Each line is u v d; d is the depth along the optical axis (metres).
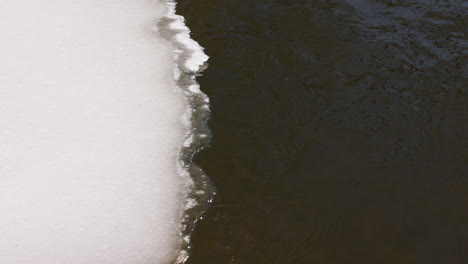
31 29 3.78
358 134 3.01
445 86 3.37
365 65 3.55
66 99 3.20
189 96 3.27
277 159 2.86
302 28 3.91
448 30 3.94
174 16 4.00
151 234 2.45
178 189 2.68
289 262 2.34
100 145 2.90
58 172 2.73
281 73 3.47
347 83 3.39
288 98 3.27
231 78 3.41
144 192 2.65
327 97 3.28
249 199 2.63
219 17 4.01
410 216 2.54
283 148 2.92
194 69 3.48
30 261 2.30
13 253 2.33
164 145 2.92
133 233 2.45
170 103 3.21
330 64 3.56
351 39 3.81
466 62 3.59
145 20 3.94
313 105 3.21
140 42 3.70
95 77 3.37
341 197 2.64
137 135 2.97
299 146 2.93
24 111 3.09
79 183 2.68
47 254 2.33
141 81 3.36
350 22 4.00
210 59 3.57
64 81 3.33
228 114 3.14
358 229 2.48
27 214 2.51
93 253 2.35
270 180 2.73
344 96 3.29
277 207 2.59
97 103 3.17
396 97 3.28
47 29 3.78
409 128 3.05
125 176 2.73
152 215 2.54
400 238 2.44
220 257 2.36
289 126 3.06
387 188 2.69
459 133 3.02
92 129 2.99
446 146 2.94
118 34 3.77
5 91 3.23
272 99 3.26
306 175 2.76
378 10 4.16
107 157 2.83
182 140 2.96
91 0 4.14
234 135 3.00
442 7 4.23
